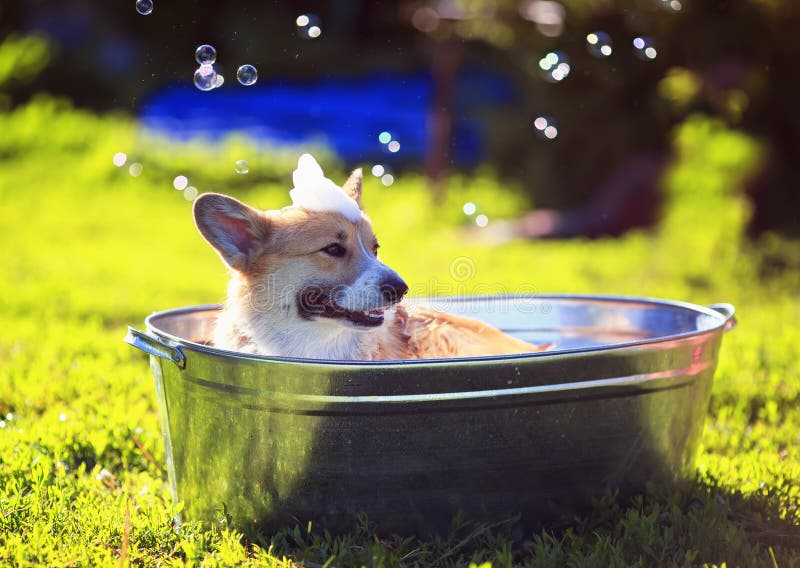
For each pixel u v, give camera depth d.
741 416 4.50
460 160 13.90
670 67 10.33
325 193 3.55
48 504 3.30
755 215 10.19
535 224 10.95
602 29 10.48
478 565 2.83
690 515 3.10
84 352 5.63
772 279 8.12
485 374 2.79
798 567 2.81
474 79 15.43
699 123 10.20
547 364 2.83
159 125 16.78
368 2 20.19
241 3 19.69
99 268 8.80
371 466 2.89
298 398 2.85
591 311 4.20
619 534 3.00
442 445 2.87
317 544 2.96
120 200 12.65
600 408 2.97
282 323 3.57
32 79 17.47
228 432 3.04
